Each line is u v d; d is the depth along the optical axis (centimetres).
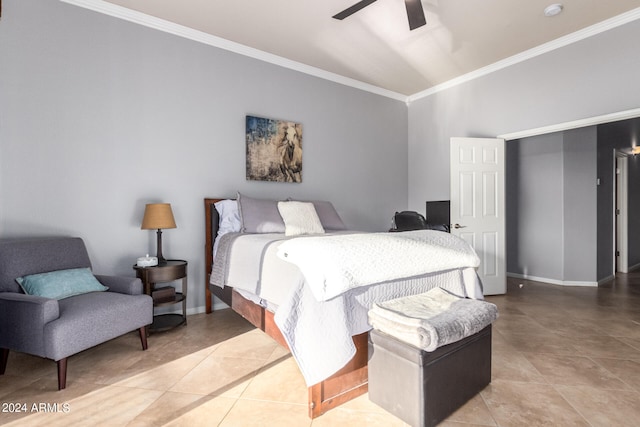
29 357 240
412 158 534
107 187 296
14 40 257
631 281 501
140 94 312
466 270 225
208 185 352
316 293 160
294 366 225
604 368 218
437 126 493
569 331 286
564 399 182
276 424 162
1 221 252
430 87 498
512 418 165
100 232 293
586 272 475
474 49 380
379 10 304
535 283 491
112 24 298
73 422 164
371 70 438
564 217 484
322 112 442
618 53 319
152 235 320
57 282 229
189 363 229
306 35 349
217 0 290
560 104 360
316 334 163
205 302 348
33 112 264
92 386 198
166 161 327
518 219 532
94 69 290
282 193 407
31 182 263
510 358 233
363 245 182
